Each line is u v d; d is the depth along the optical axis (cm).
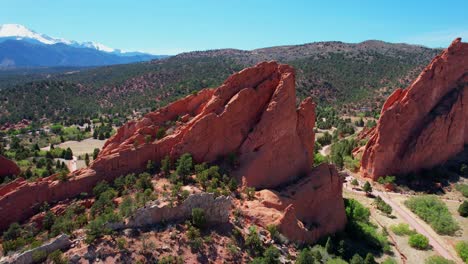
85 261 4016
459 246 6300
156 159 5944
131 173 5741
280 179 6303
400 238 6662
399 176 9469
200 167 5725
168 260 4253
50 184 5303
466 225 7250
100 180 5578
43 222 4822
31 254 3962
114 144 6588
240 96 6291
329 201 6297
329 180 6419
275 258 4656
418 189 9038
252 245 4831
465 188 8794
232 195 5491
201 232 4775
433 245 6512
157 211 4691
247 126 6406
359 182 9475
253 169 5991
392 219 7438
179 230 4672
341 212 6391
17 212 5019
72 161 12519
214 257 4509
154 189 5259
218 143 6147
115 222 4447
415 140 9488
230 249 4641
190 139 5969
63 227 4456
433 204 7906
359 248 5934
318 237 5834
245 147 6206
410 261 5953
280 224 5159
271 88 6631
